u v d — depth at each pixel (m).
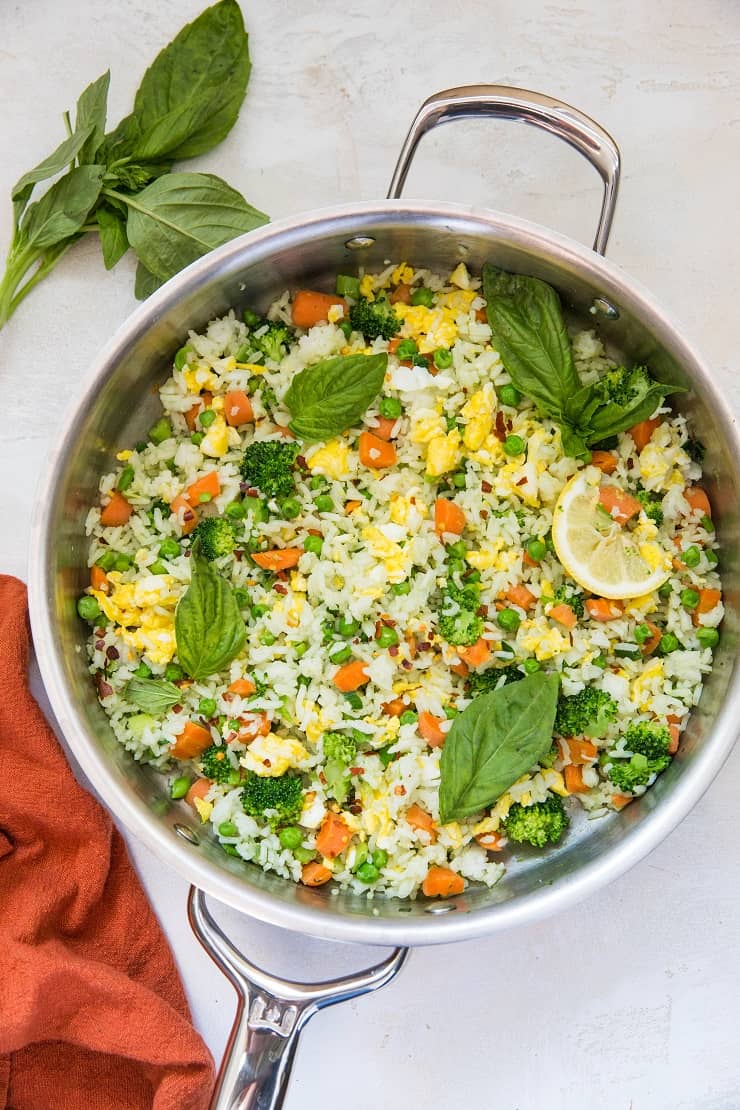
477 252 0.66
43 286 0.70
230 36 0.69
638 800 0.67
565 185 0.71
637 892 0.71
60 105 0.71
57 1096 0.69
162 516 0.68
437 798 0.66
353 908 0.65
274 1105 0.63
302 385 0.66
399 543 0.66
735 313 0.71
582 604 0.67
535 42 0.71
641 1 0.71
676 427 0.67
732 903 0.71
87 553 0.67
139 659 0.67
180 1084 0.67
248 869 0.66
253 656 0.67
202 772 0.68
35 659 0.70
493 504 0.68
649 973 0.71
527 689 0.64
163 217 0.67
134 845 0.70
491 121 0.71
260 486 0.66
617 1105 0.70
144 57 0.71
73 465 0.64
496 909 0.61
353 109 0.71
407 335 0.68
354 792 0.67
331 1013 0.71
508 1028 0.71
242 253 0.63
